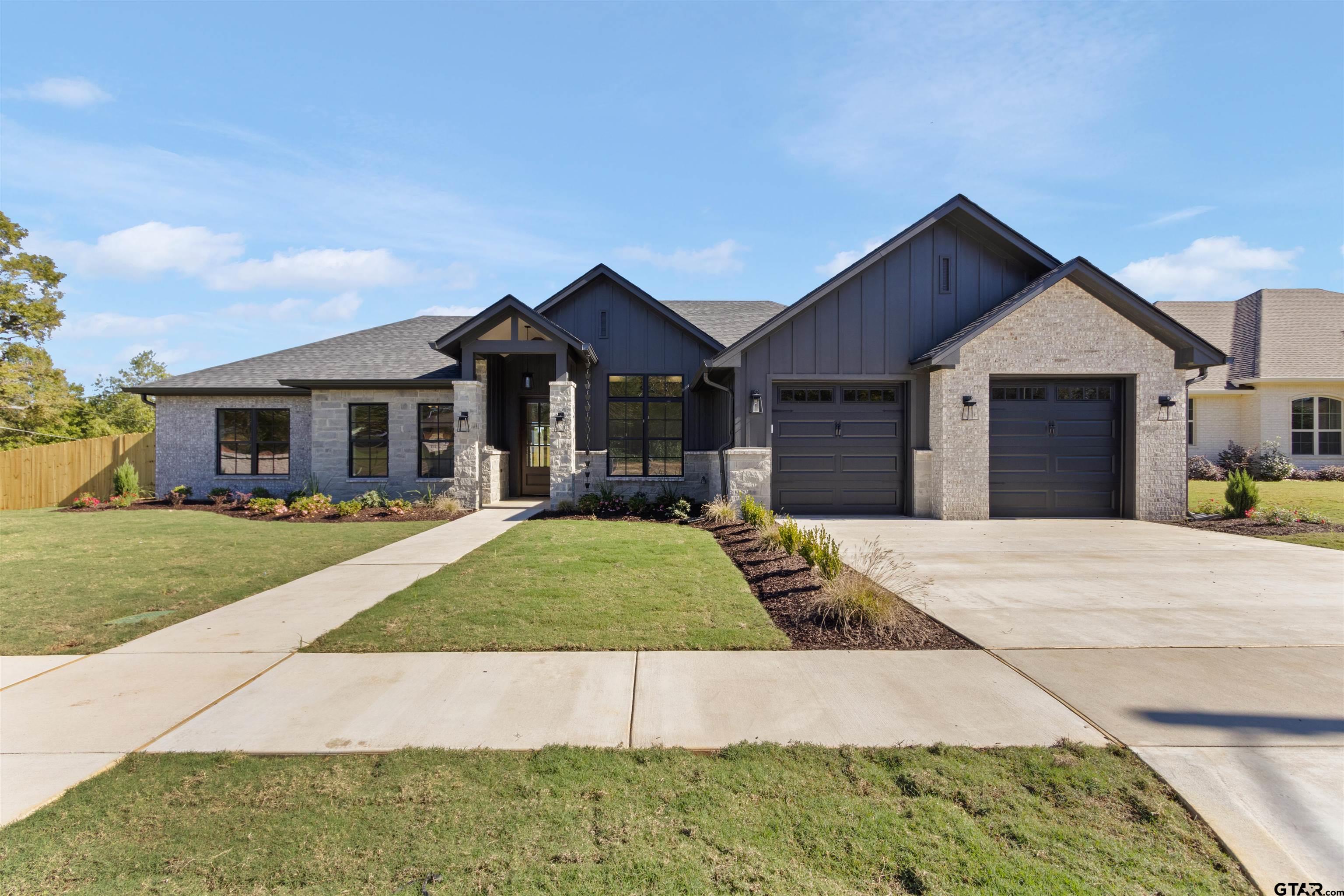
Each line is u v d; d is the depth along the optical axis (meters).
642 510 12.68
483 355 14.22
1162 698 3.71
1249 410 18.92
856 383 12.69
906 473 12.63
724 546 8.70
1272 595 6.13
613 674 4.10
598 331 14.76
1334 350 19.11
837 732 3.30
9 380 24.06
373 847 2.40
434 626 5.06
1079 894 2.14
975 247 12.62
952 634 4.93
